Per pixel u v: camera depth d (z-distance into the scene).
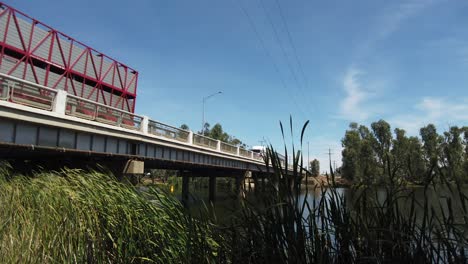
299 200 3.54
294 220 3.48
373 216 3.43
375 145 62.94
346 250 3.40
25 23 34.81
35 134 15.45
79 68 41.81
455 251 2.99
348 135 78.12
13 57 33.97
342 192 3.62
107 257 5.77
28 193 8.18
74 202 6.48
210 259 4.50
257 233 3.76
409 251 3.24
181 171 40.75
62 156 20.25
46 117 15.51
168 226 5.24
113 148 20.36
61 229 6.05
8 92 14.05
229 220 4.50
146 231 5.50
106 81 46.50
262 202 3.81
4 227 6.15
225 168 38.31
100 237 5.88
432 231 3.15
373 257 3.11
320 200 3.57
